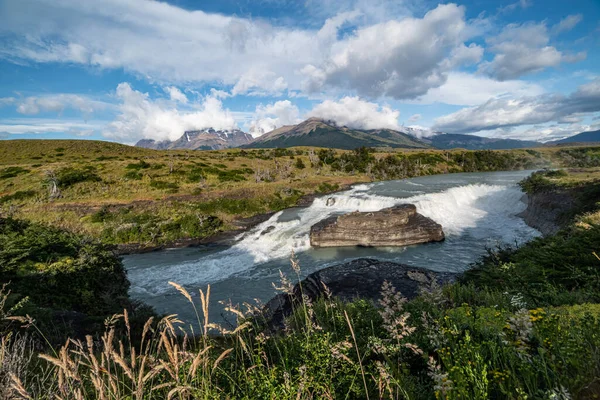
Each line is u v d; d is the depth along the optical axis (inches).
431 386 104.8
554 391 79.1
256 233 1296.8
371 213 1059.3
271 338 170.6
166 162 2687.0
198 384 97.2
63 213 1457.9
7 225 685.9
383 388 105.3
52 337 263.6
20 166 2393.0
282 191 1934.1
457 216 1296.8
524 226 1034.7
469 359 104.8
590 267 279.6
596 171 1338.6
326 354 118.6
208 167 2610.7
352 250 982.4
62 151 3631.9
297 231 1221.7
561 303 217.0
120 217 1380.4
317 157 3422.7
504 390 84.7
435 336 121.1
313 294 505.4
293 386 102.3
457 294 281.0
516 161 3622.0
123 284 622.5
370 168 3051.2
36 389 102.0
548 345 100.5
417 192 1763.0
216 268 924.6
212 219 1422.2
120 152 3959.2
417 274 553.3
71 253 596.7
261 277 810.2
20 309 286.8
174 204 1599.4
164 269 944.9
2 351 100.4
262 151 4439.0
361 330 184.4
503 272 364.2
